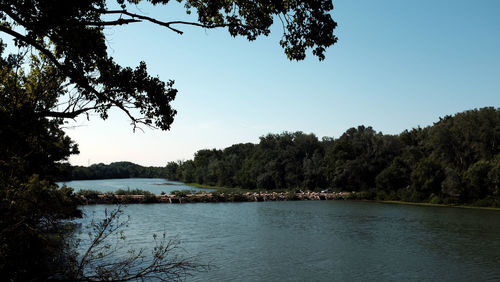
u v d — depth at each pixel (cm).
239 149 17788
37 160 1310
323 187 10712
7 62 1012
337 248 3195
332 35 921
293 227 4344
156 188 13262
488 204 6538
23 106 888
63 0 733
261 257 2847
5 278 837
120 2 878
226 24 934
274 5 886
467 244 3378
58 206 1029
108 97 867
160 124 929
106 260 2208
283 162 11400
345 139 10606
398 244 3381
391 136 10125
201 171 16488
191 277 2256
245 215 5491
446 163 8519
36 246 930
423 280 2327
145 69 902
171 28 852
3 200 936
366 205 7181
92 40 827
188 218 5066
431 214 5622
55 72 1045
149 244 3152
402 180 8488
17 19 748
